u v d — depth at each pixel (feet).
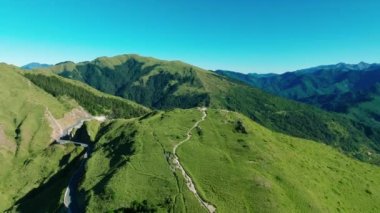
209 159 530.27
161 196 455.22
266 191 463.01
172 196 449.89
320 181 573.74
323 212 468.34
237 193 457.27
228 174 493.77
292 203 464.24
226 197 449.48
